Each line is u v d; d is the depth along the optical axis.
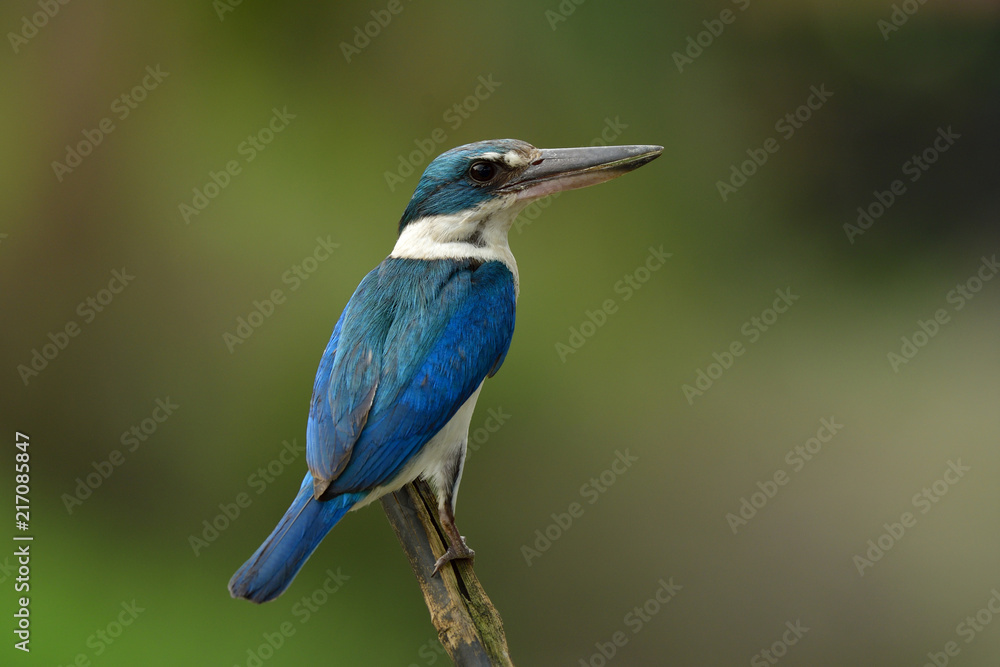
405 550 6.13
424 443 6.27
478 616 5.72
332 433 6.10
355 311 6.59
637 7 15.98
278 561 5.69
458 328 6.50
